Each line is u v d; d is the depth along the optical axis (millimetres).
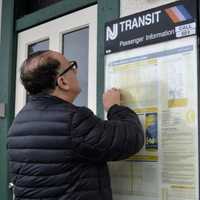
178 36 1957
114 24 2248
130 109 1945
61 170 1696
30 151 1748
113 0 2354
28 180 1746
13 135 1846
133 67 2129
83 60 2676
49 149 1712
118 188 2145
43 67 1792
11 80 3146
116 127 1744
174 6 1981
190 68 1904
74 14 2742
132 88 2123
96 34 2549
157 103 2014
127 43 2168
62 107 1750
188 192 1865
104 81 2291
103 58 2369
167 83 1984
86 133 1690
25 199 1760
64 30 2812
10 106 3129
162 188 1963
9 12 3195
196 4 1902
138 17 2131
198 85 1872
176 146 1925
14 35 3178
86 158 1719
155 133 2010
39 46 3047
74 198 1689
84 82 2643
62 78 1832
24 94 3074
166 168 1955
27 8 3236
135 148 1795
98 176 1776
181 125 1915
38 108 1787
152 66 2051
